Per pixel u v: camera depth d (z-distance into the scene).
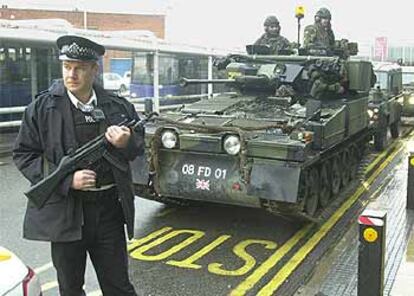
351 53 11.31
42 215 3.56
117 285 3.87
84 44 3.59
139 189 7.97
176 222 7.95
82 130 3.65
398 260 6.14
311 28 10.70
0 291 2.81
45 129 3.62
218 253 6.68
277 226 7.82
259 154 6.95
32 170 3.59
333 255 6.64
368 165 12.72
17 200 8.95
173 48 18.44
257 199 7.24
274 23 10.88
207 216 8.27
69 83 3.62
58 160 3.60
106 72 21.61
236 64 9.52
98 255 3.83
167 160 7.69
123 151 3.67
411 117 20.48
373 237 4.74
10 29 13.39
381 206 8.94
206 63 20.22
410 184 8.66
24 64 14.34
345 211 8.72
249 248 6.88
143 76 19.19
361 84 10.14
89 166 3.56
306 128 7.38
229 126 7.27
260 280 5.84
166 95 19.34
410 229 7.50
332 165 9.02
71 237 3.56
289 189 6.82
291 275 5.98
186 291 5.52
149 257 6.49
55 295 5.35
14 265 3.06
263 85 9.09
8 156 12.80
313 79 9.06
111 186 3.70
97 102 3.73
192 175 7.53
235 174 7.31
